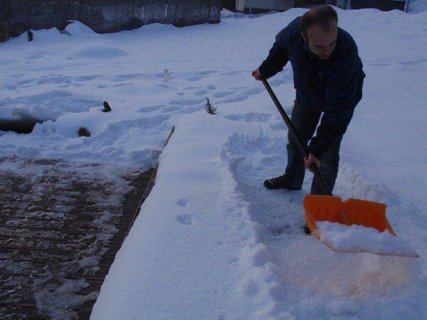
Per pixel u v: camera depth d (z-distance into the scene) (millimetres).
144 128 5535
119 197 3988
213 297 2162
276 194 3621
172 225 2748
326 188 2691
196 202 3039
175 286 2221
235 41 11656
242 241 2623
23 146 4969
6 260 3043
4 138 5340
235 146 4383
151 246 2533
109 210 3756
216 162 3721
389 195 3508
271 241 2920
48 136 5363
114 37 12453
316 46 2451
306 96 2975
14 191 4047
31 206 3789
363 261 2648
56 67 8695
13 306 2602
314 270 2576
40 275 2891
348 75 2566
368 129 5195
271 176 3945
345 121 2658
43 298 2670
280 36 3010
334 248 2297
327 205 2639
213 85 7238
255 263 2416
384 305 2246
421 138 4828
